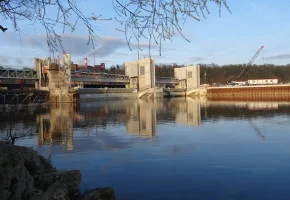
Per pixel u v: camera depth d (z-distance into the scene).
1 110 67.81
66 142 25.44
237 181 13.95
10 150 7.62
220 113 52.78
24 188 7.29
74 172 10.89
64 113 59.25
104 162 17.92
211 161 17.58
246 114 49.50
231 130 30.64
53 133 31.38
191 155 19.22
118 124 39.03
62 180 10.14
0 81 97.62
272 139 24.70
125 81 147.88
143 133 29.91
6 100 86.31
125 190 13.11
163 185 13.63
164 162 17.58
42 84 107.38
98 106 81.88
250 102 91.31
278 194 12.31
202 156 18.89
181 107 72.62
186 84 177.25
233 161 17.48
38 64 106.06
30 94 89.75
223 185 13.46
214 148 21.31
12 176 6.96
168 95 160.75
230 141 24.09
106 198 9.36
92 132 31.58
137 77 150.25
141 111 61.75
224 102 95.00
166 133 29.44
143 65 148.75
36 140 26.70
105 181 14.36
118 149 21.70
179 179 14.40
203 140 24.83
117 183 14.03
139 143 24.00
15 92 85.62
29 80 106.06
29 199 7.14
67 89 100.25
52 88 101.75
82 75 122.88
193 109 65.00
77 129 34.47
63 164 17.64
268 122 37.31
